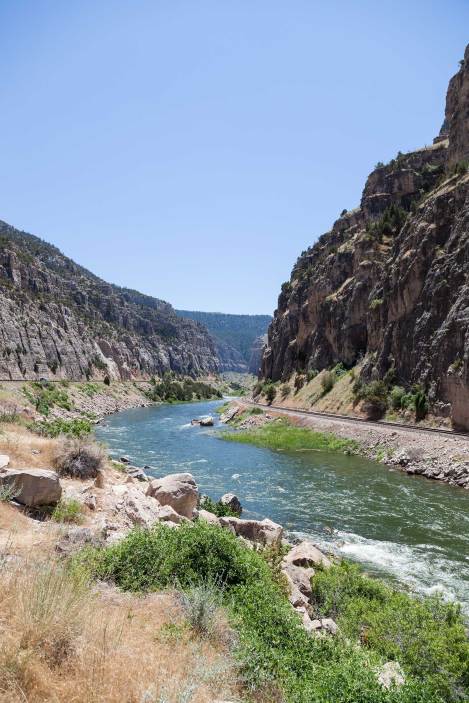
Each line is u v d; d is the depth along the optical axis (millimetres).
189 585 9484
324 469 42531
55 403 87938
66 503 14273
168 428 77875
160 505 18406
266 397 112688
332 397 79000
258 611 8914
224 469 42312
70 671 5387
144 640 6773
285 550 18062
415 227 65875
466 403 46031
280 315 141250
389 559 21172
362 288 86500
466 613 15539
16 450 19109
